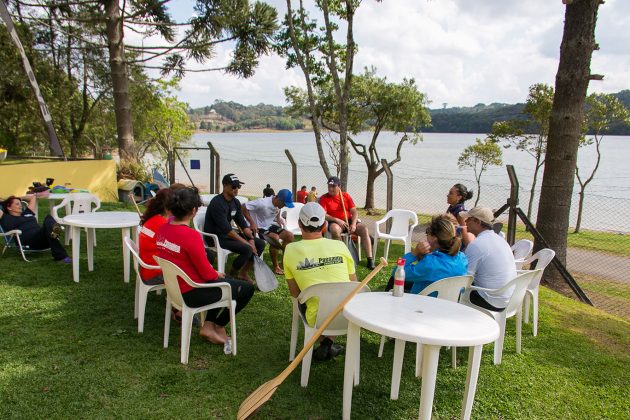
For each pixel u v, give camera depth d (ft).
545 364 12.42
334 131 66.54
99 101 61.72
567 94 20.93
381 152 175.11
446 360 12.25
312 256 10.75
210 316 12.40
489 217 12.91
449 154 172.14
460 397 10.49
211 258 16.61
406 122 65.87
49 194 23.47
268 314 14.61
